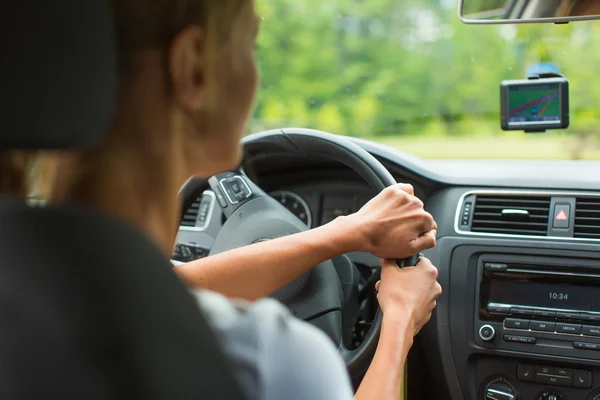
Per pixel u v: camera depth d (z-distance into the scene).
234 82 0.66
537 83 1.93
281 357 0.54
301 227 1.64
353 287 1.66
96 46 0.52
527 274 1.77
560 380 1.74
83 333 0.46
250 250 1.27
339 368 0.59
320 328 1.56
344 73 4.08
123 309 0.47
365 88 4.03
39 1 0.50
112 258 0.49
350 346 1.61
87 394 0.45
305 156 1.85
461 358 1.81
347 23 4.22
